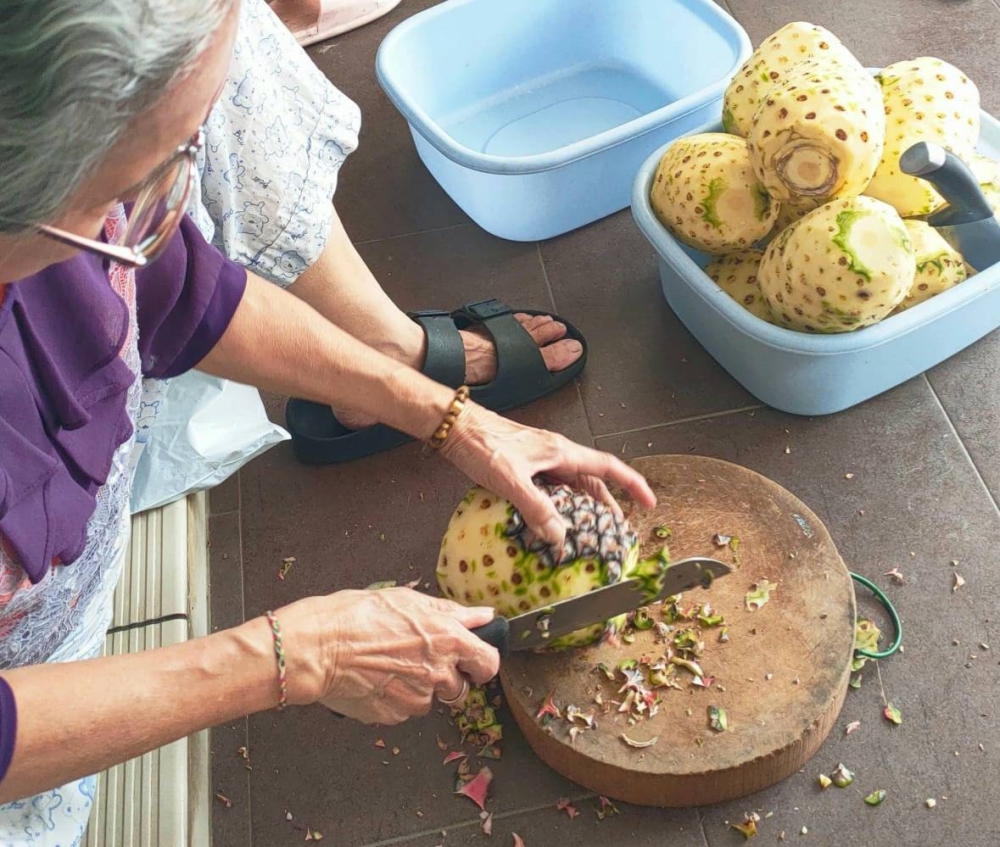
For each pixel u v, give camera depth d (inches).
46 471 24.8
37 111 15.2
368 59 69.6
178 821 37.7
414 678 30.5
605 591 33.1
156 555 45.3
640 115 63.8
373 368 35.6
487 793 37.9
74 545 27.2
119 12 14.8
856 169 41.0
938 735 37.7
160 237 20.4
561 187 53.9
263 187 40.7
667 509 40.4
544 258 56.4
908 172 40.3
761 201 44.9
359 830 37.7
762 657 36.2
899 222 40.4
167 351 32.8
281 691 28.0
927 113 44.4
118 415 28.1
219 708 27.0
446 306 54.7
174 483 47.0
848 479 45.3
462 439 35.8
